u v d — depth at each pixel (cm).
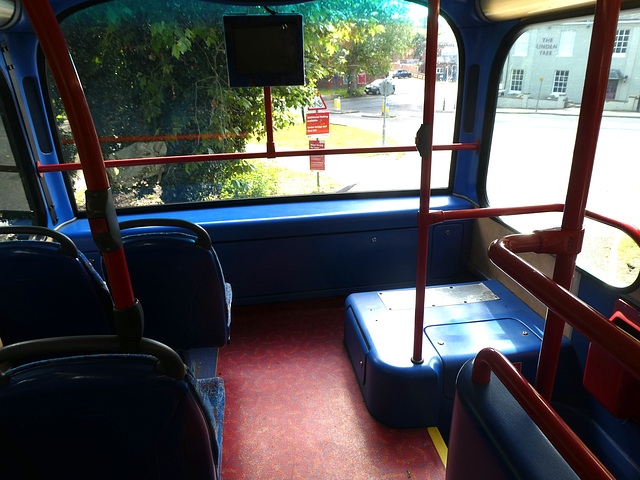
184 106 310
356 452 199
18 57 274
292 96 320
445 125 345
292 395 236
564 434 70
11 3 231
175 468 100
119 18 281
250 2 219
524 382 83
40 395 82
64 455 92
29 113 284
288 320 310
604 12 81
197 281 184
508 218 302
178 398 87
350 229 321
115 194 325
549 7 223
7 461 90
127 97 301
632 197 193
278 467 192
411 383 203
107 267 86
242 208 336
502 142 306
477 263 343
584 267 211
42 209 295
